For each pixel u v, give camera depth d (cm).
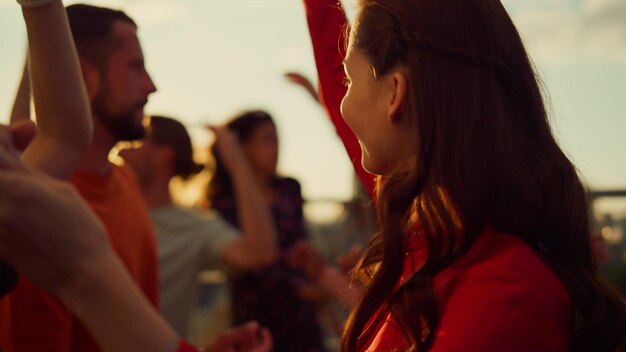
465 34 108
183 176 359
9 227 64
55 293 68
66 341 172
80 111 101
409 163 110
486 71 108
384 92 110
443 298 98
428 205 104
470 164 104
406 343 101
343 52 140
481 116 106
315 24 141
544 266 101
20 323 166
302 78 205
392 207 108
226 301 452
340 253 421
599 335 106
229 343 132
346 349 111
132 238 214
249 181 357
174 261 331
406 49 109
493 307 94
